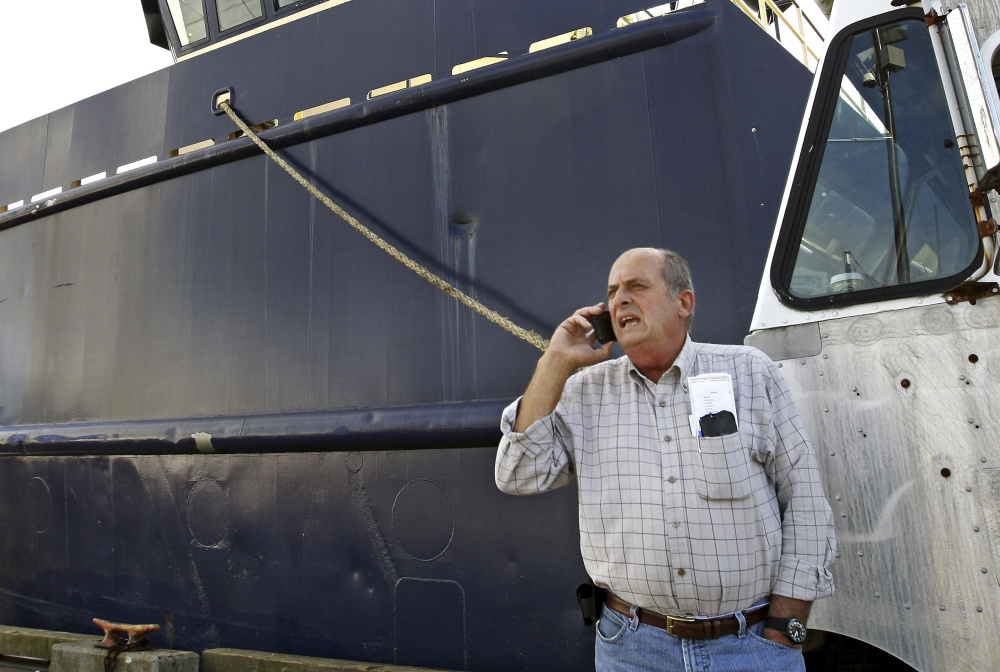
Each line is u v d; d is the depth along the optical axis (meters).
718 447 1.59
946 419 1.78
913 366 1.84
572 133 2.85
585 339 1.77
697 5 2.71
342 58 3.51
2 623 4.04
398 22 3.37
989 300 1.75
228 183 3.69
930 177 1.95
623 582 1.66
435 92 3.13
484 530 2.73
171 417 3.63
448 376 2.92
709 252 2.53
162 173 3.89
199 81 3.96
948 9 1.88
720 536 1.58
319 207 3.39
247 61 3.81
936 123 1.97
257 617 3.18
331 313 3.26
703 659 1.59
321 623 3.02
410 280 3.09
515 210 2.91
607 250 2.70
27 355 4.30
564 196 2.82
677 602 1.61
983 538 1.70
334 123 3.37
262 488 3.26
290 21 3.71
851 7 2.14
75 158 4.37
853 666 2.17
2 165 4.74
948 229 1.90
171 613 3.42
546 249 2.82
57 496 3.94
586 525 1.73
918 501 1.79
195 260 3.72
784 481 1.65
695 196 2.58
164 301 3.79
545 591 2.59
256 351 3.44
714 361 1.72
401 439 2.90
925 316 1.83
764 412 1.64
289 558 3.14
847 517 1.88
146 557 3.56
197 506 3.43
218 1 4.22
